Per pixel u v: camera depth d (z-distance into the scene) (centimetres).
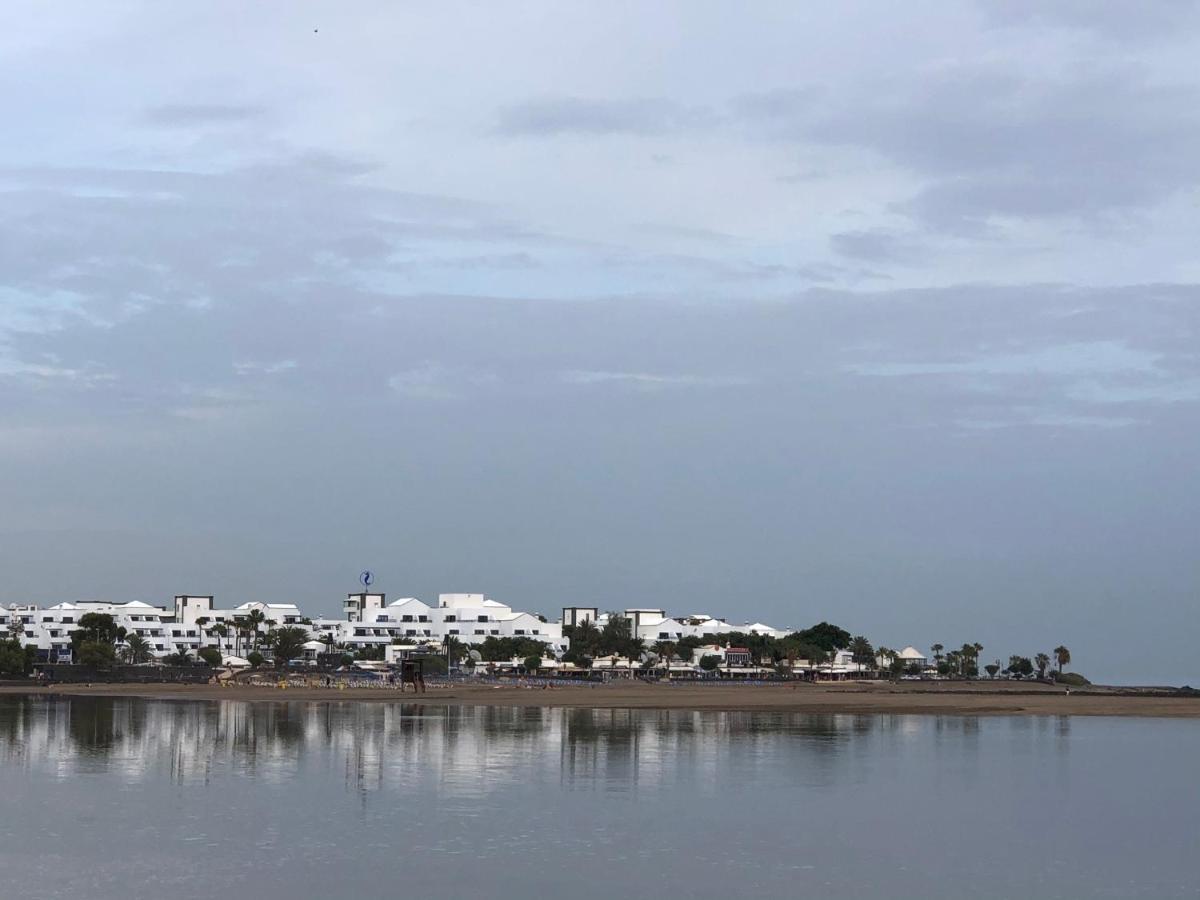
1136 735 10225
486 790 5506
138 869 3697
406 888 3469
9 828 4397
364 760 6881
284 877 3594
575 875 3669
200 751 7450
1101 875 3784
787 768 6662
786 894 3481
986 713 13600
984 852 4144
